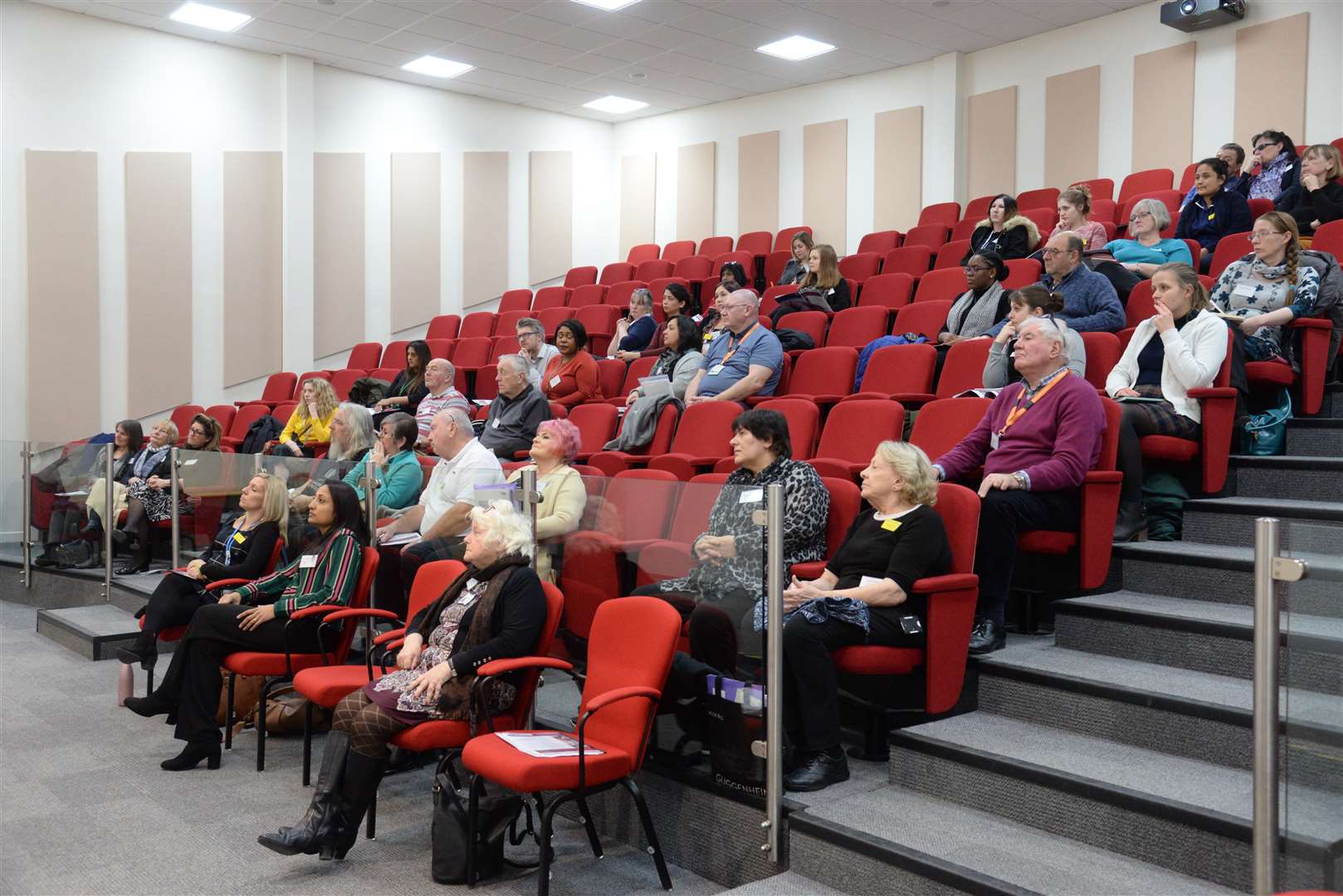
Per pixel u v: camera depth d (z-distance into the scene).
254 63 9.52
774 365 5.15
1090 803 2.35
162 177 9.00
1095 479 3.30
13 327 8.39
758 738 2.64
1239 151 6.75
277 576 3.91
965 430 3.90
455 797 2.79
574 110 11.64
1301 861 1.96
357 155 10.20
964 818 2.52
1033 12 8.60
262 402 8.27
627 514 3.04
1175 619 2.94
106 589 5.89
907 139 9.96
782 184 10.91
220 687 3.67
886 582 2.83
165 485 5.38
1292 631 1.96
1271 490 3.82
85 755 3.77
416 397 6.83
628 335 7.44
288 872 2.80
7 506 6.66
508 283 11.30
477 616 3.00
